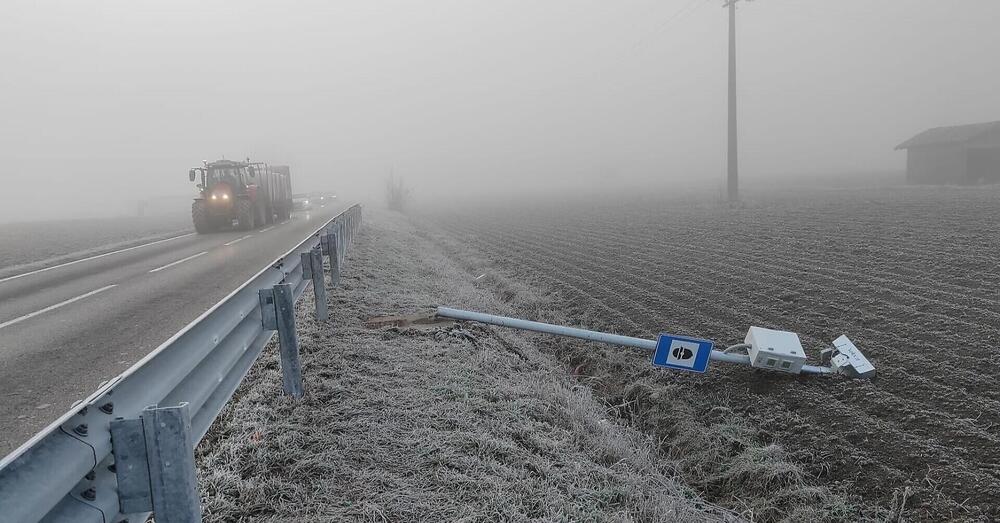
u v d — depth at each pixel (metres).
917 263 10.12
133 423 1.99
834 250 12.22
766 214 21.53
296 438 3.83
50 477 1.62
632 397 6.46
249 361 4.05
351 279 9.65
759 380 6.15
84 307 7.97
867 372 5.72
